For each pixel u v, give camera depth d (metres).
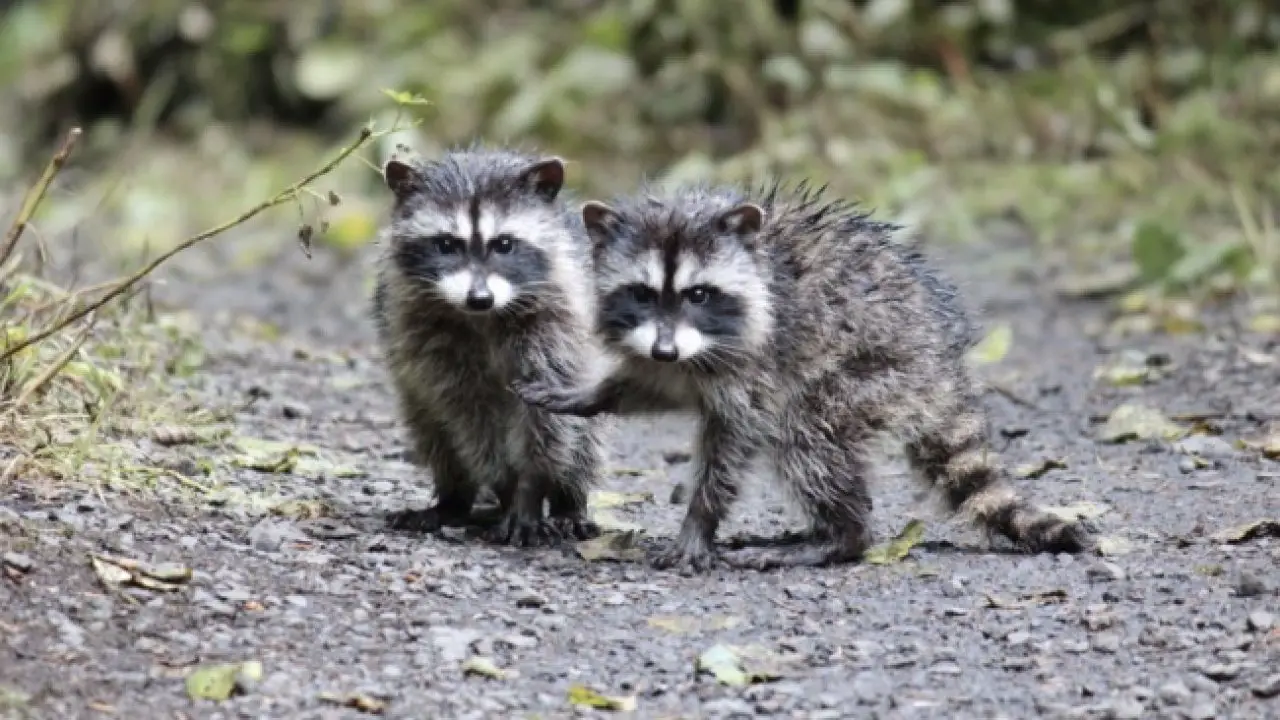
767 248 9.79
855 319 9.70
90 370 10.50
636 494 11.23
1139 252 16.14
